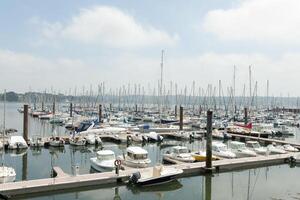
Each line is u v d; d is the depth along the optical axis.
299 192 31.95
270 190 32.66
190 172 37.25
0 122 103.69
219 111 123.06
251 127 74.69
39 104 162.75
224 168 39.81
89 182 31.05
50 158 47.31
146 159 39.41
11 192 27.94
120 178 32.44
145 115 111.19
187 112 120.62
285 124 100.12
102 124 80.19
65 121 95.88
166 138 69.81
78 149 55.31
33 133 76.38
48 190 29.39
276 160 44.22
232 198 30.09
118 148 57.22
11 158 46.84
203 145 61.41
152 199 29.70
